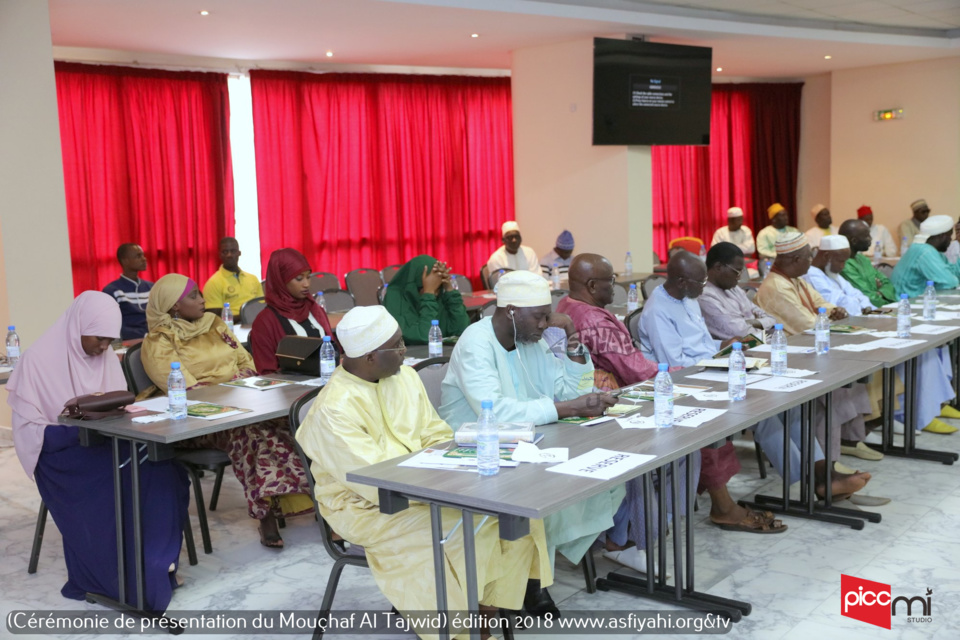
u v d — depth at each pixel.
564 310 3.72
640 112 8.59
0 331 5.53
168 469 3.14
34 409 3.22
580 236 8.91
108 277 8.20
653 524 3.29
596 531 2.96
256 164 8.97
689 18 8.25
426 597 2.43
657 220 11.61
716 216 12.23
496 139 10.52
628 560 3.26
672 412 2.79
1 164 5.37
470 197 10.41
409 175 9.92
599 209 8.73
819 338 4.03
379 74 9.59
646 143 8.68
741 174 12.38
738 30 8.60
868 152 11.72
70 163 7.90
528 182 9.18
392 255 9.92
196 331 3.99
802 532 3.66
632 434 2.66
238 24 6.94
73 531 3.15
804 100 12.60
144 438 2.83
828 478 3.85
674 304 4.01
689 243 9.62
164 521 3.09
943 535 3.58
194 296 3.97
